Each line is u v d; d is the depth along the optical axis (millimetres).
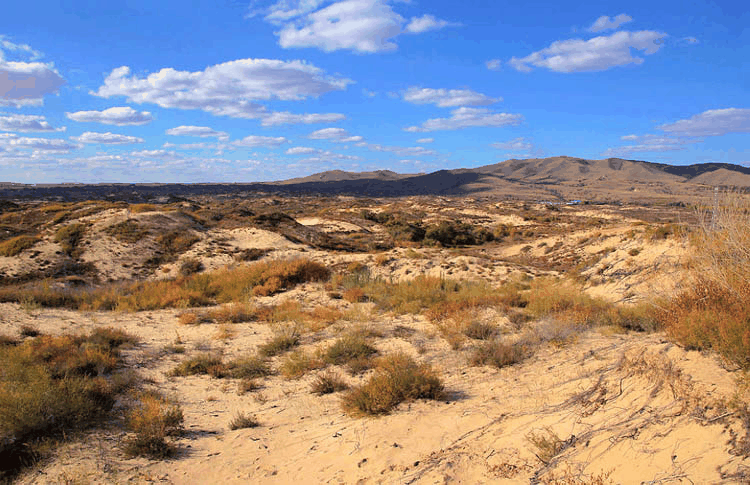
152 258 30000
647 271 14250
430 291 15289
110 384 7145
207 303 17188
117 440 5289
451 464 3965
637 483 2988
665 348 4871
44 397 5535
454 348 8453
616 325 8305
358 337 9555
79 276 26594
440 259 25125
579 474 3342
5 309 13977
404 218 65125
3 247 28766
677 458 3064
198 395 7172
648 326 7609
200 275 21688
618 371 4926
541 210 78312
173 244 32062
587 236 31969
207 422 6051
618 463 3291
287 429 5586
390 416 5430
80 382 6484
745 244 5605
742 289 5133
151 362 8977
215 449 5105
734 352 3939
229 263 28953
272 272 19797
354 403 5906
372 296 16125
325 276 20797
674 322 5305
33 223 35562
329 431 5277
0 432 5031
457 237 46344
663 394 3945
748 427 3027
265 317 13227
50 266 27391
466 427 4793
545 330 8500
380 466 4172
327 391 6891
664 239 16469
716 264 5680
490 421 4801
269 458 4766
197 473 4500
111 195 137375
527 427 4379
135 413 5656
